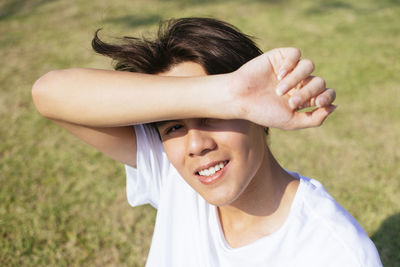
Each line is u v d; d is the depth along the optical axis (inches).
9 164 154.4
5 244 117.8
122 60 43.5
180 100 34.9
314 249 40.3
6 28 303.6
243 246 43.8
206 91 33.9
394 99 188.9
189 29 41.1
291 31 275.4
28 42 275.4
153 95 35.9
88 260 112.3
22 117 187.0
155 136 50.9
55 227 123.6
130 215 127.0
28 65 240.5
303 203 41.5
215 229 45.9
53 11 333.7
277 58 32.0
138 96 36.5
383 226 117.8
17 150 162.7
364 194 131.5
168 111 35.6
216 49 40.1
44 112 41.5
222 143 37.6
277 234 41.5
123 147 50.3
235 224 45.5
